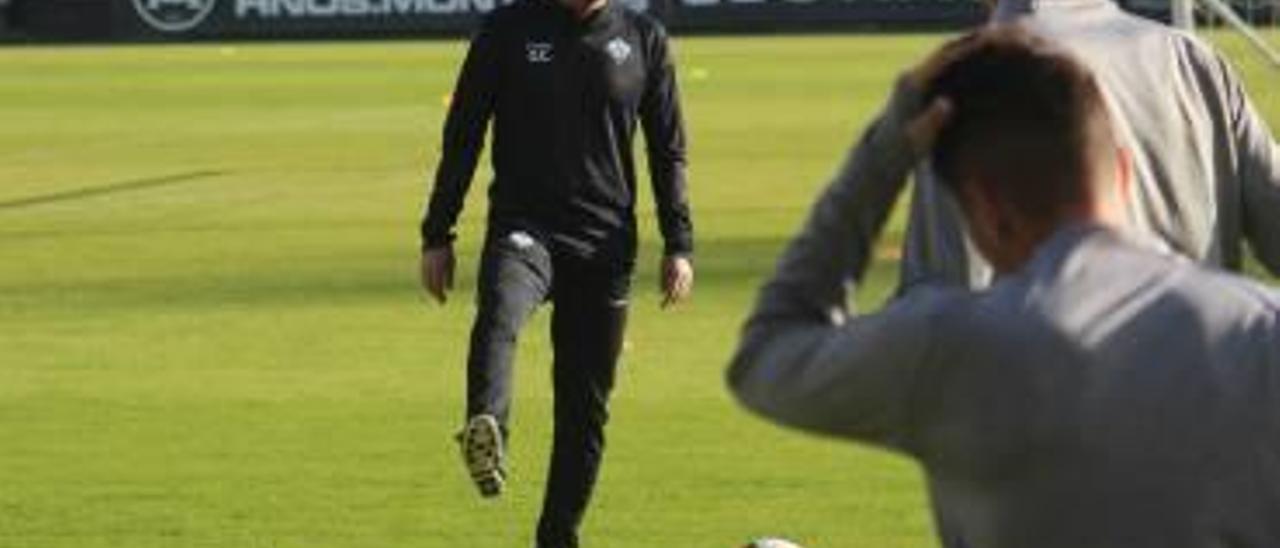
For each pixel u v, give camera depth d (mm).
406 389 29438
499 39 20469
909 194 11734
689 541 21875
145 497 23719
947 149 8516
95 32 132000
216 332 33969
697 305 35875
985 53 8516
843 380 8461
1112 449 8258
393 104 84562
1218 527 8266
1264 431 8281
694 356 31469
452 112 20750
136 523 22625
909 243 11758
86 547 21734
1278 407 8289
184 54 121062
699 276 39156
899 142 8539
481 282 20266
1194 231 12102
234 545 21812
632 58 20578
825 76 95000
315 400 28766
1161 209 12039
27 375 30672
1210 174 12211
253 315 35594
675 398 28609
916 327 8375
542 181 20391
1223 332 8328
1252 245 12539
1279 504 8305
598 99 20453
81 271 40906
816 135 68562
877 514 22812
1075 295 8352
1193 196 12117
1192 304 8352
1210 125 12258
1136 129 12016
